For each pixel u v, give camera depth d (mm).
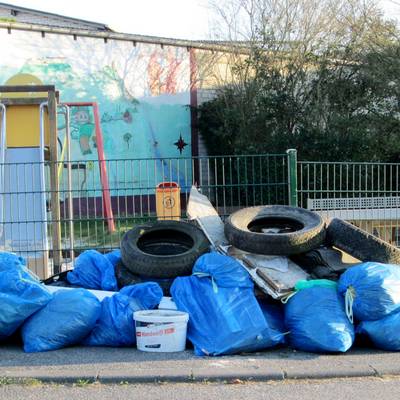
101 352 5551
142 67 17031
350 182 10320
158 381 4789
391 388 4641
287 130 15852
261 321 5566
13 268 5867
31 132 8664
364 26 16094
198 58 17469
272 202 9055
